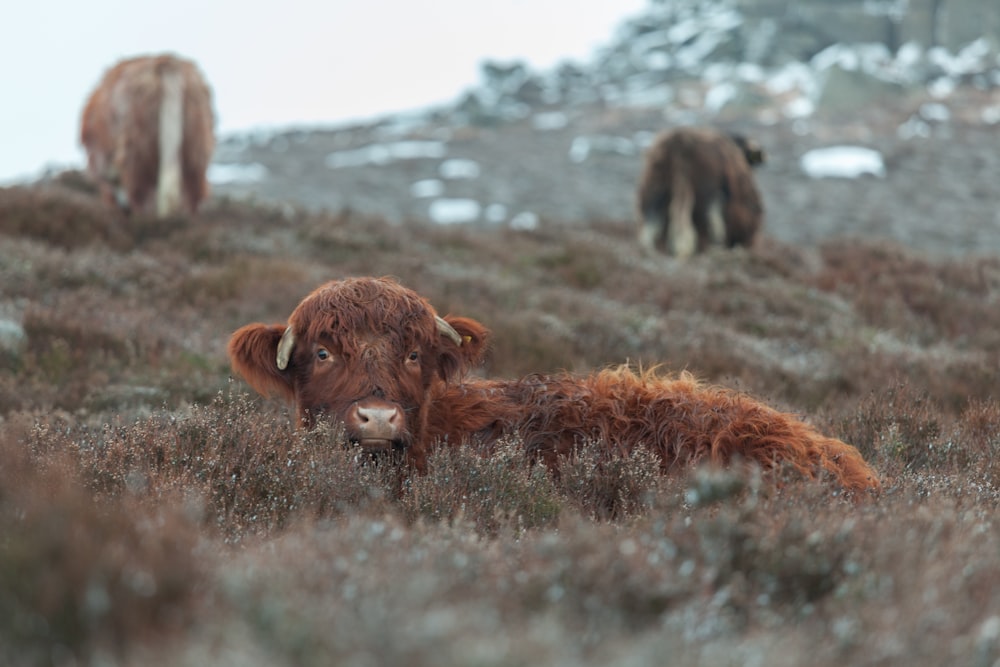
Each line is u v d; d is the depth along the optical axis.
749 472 13.82
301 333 14.97
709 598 7.93
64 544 7.36
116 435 14.68
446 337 15.66
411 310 14.77
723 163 55.28
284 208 52.09
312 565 8.05
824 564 8.77
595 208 112.44
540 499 13.12
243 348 15.50
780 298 40.78
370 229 50.91
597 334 31.69
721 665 6.56
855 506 12.17
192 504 9.82
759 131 156.50
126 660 6.37
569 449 15.49
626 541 8.88
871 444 17.86
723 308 39.59
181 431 14.44
